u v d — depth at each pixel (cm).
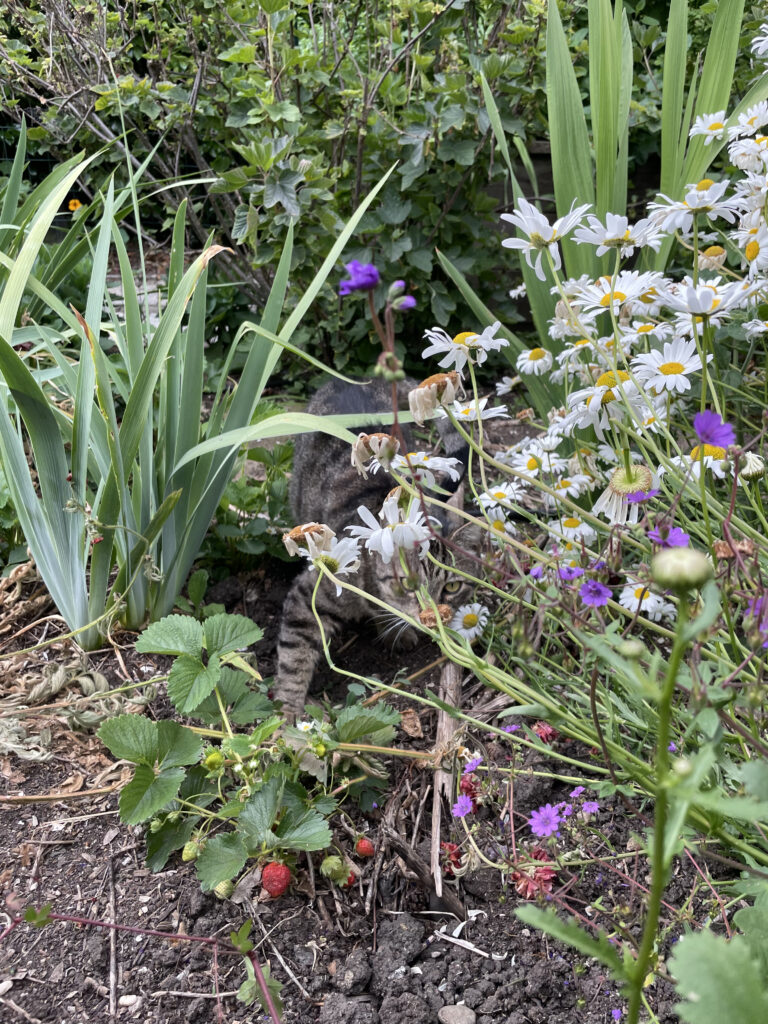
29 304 134
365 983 75
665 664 58
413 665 110
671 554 44
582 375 93
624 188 121
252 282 172
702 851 63
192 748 83
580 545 70
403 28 165
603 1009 72
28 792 87
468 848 81
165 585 106
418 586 73
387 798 89
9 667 99
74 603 100
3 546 115
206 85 172
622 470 71
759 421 109
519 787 87
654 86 173
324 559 76
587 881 79
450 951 77
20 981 74
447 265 118
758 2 146
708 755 45
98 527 94
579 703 88
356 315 171
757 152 83
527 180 183
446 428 130
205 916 78
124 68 174
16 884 80
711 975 46
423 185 164
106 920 78
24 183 206
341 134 151
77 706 93
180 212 108
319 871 82
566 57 113
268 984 70
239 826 79
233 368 175
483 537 108
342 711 91
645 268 118
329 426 83
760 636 56
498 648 101
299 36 173
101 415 104
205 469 103
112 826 85
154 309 191
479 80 147
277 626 114
